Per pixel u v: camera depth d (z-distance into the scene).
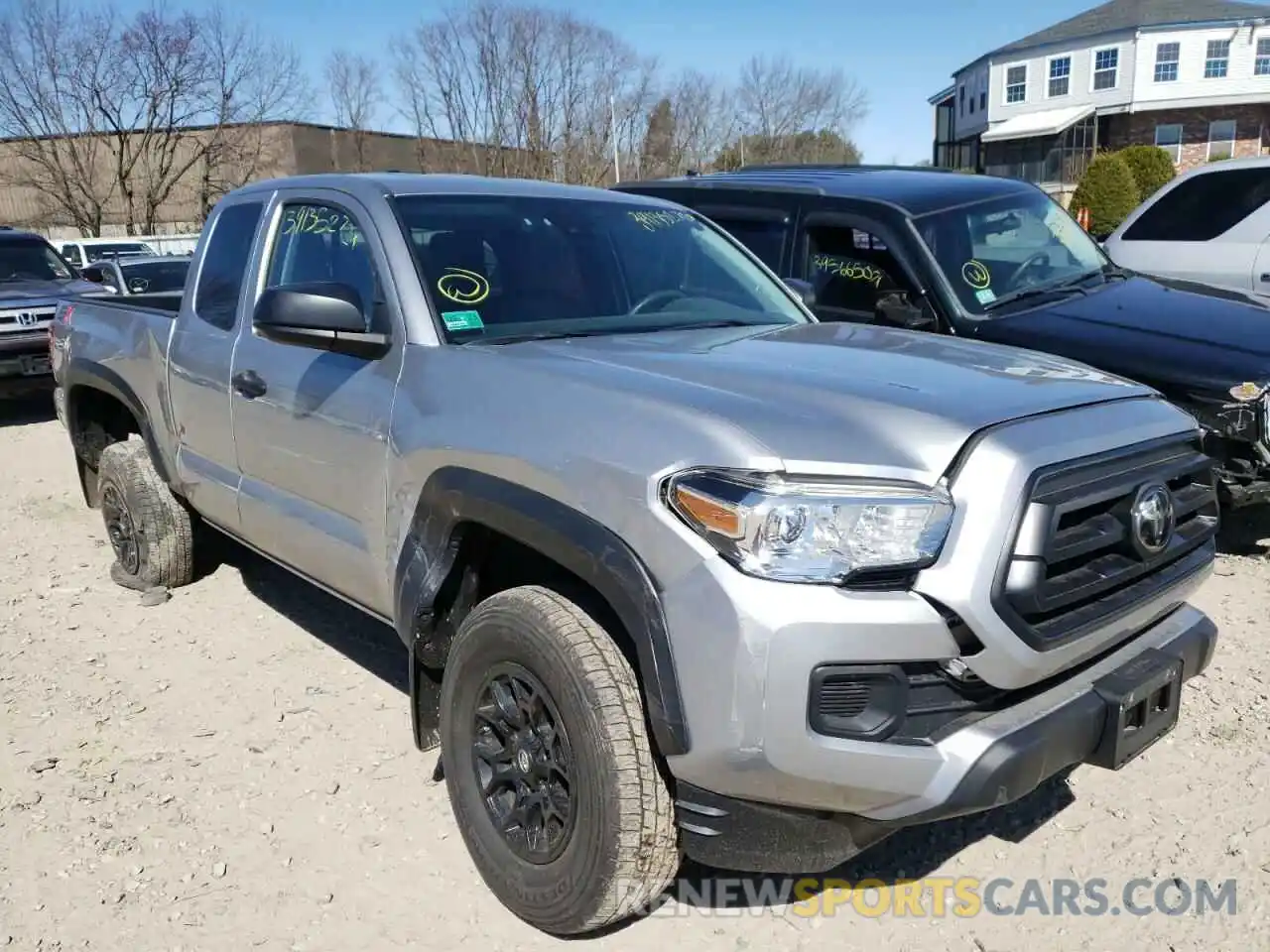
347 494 3.30
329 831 3.18
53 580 5.32
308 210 3.77
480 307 3.23
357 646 4.48
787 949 2.69
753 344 3.09
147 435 4.75
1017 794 2.28
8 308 9.71
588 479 2.42
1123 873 2.97
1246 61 38.94
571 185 4.09
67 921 2.79
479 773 2.82
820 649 2.13
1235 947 2.67
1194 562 2.78
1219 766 3.47
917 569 2.19
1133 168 27.66
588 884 2.49
